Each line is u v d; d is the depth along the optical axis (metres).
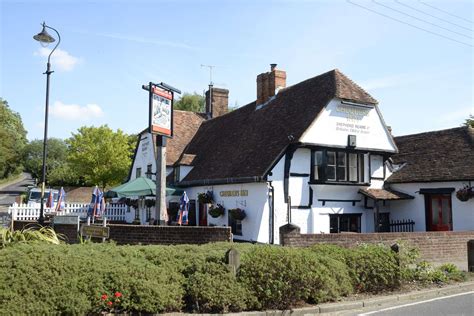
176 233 13.02
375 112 21.06
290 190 18.61
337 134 19.67
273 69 24.06
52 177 57.44
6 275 6.39
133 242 13.49
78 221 15.51
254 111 24.64
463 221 18.67
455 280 11.55
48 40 17.03
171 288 7.58
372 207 21.02
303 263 8.56
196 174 23.72
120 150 42.28
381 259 10.12
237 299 7.75
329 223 19.62
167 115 14.11
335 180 19.64
